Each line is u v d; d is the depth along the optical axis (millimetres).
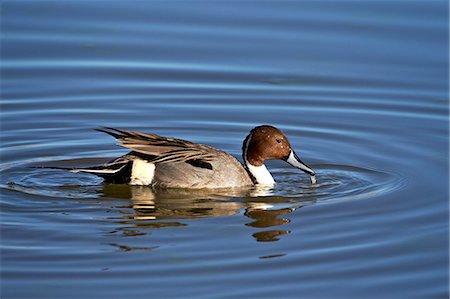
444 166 16359
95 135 17953
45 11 23562
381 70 20938
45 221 13703
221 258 12531
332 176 16031
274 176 16250
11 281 11773
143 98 19797
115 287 11633
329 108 19438
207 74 20922
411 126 18469
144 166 15391
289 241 13125
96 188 15328
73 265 12234
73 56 21484
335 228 13617
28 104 19297
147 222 13773
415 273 12164
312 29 22672
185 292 11547
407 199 14781
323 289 11727
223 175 15375
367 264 12398
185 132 18219
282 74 20938
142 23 23078
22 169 16047
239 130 18375
